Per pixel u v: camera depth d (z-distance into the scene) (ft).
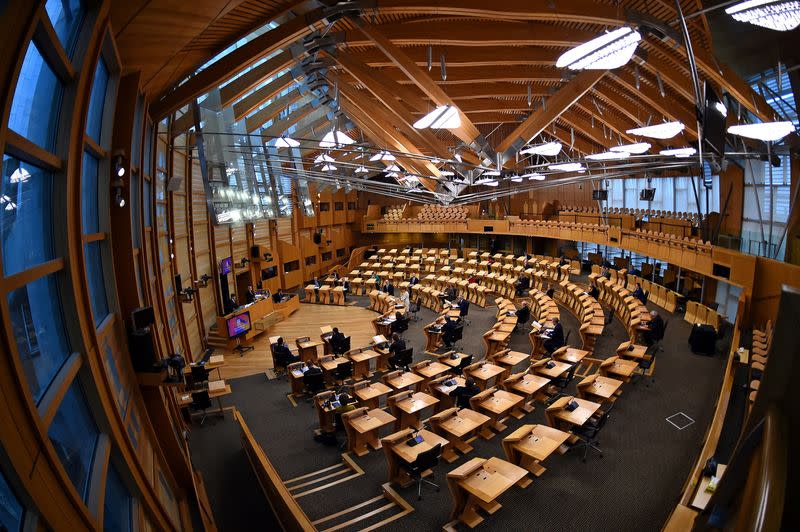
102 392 16.56
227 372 55.67
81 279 15.76
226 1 20.92
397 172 82.79
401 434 31.04
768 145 50.78
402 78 60.03
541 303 69.82
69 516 11.12
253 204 62.03
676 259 64.59
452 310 67.26
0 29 8.80
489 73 58.34
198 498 26.58
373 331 71.00
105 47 19.74
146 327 25.35
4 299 9.65
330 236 121.49
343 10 35.63
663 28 36.83
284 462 35.63
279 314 77.66
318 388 44.04
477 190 131.44
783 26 15.93
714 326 55.21
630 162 90.84
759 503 4.41
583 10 34.19
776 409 5.63
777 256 51.52
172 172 50.80
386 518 27.86
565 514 26.96
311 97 74.64
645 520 26.32
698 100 36.47
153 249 38.17
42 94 13.37
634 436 34.60
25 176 12.58
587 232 92.43
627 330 60.95
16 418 9.53
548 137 106.11
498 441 36.04
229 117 52.08
